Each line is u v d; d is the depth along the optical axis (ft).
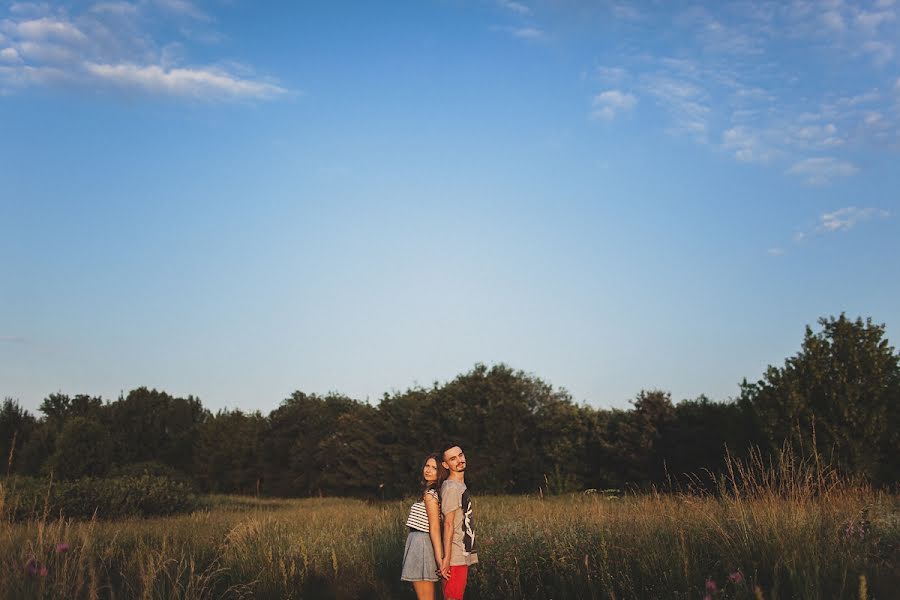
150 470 111.75
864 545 22.58
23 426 111.86
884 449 63.10
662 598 21.85
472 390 138.21
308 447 176.24
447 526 21.98
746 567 22.09
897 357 64.64
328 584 30.91
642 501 34.63
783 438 64.75
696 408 108.99
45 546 28.02
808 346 67.51
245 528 39.86
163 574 28.60
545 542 29.14
